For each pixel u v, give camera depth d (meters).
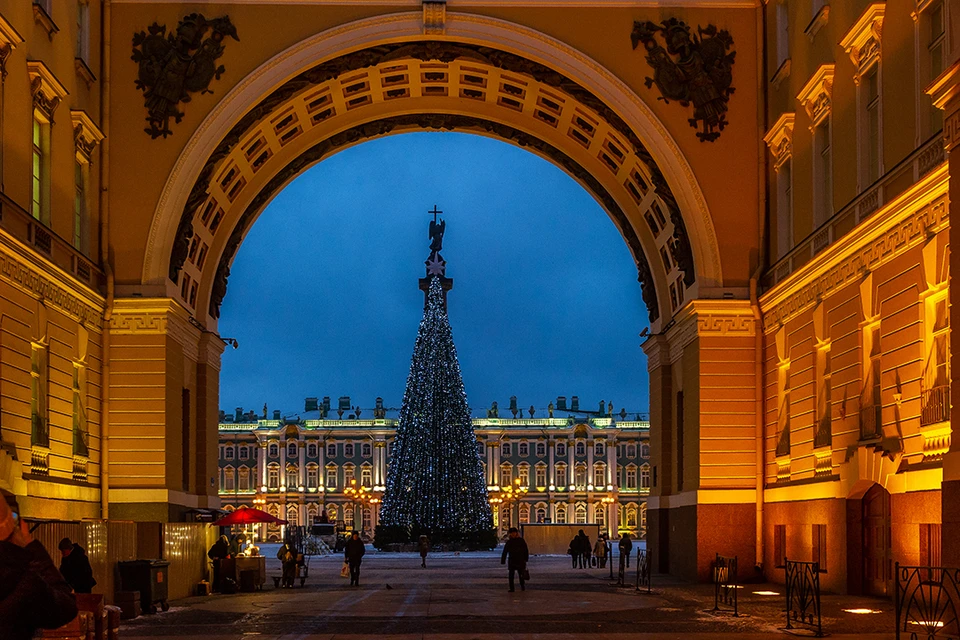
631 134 33.44
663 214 35.41
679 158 32.72
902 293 23.08
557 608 24.34
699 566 32.47
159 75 32.06
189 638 18.70
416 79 35.12
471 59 33.38
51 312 27.39
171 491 32.06
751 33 33.09
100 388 31.58
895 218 23.16
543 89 34.31
